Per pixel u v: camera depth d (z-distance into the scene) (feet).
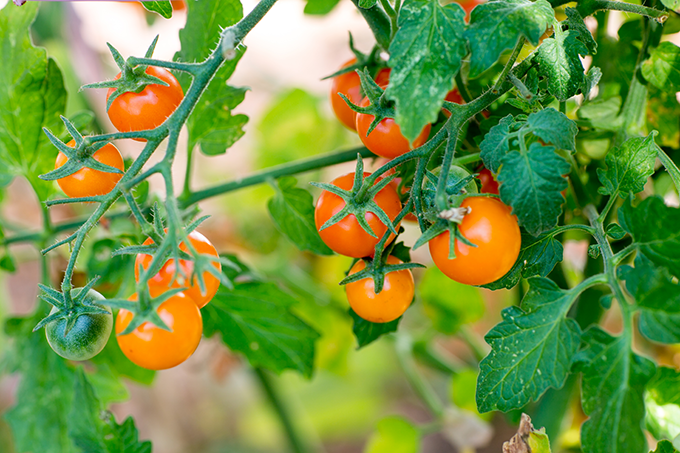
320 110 2.78
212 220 2.99
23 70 1.88
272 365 1.99
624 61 1.80
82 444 1.82
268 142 2.84
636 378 1.58
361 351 3.57
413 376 2.33
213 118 1.91
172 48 3.21
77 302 1.65
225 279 1.56
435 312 2.25
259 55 3.59
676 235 1.57
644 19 1.76
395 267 1.69
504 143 1.60
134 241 1.95
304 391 3.72
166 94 1.70
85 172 1.70
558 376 1.61
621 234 1.65
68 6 2.49
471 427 2.25
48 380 1.99
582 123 1.79
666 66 1.75
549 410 1.97
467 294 2.22
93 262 1.97
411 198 1.64
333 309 2.54
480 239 1.60
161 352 1.63
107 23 3.00
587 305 1.92
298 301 1.98
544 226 1.58
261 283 1.97
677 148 1.86
